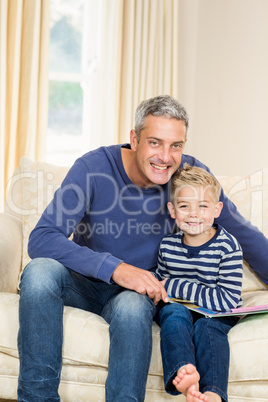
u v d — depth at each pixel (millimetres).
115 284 1669
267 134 3373
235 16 3365
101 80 3232
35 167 2109
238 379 1437
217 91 3400
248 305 1693
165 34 3258
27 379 1364
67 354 1463
